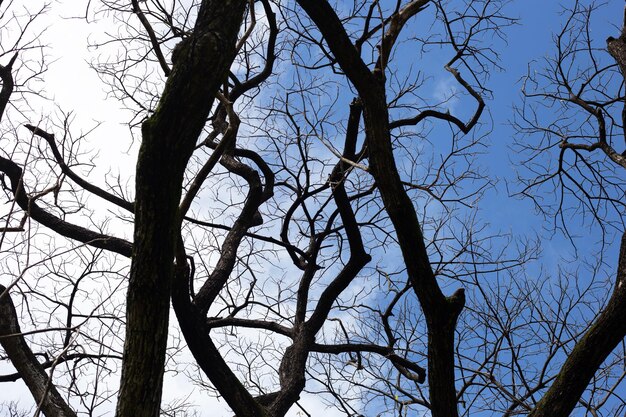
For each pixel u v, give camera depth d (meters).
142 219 3.88
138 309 3.88
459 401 8.45
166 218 3.88
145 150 3.84
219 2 4.09
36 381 5.99
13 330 6.11
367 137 5.46
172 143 3.84
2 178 7.30
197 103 3.89
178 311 6.49
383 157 5.38
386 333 9.53
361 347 9.03
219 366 6.58
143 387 3.83
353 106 7.68
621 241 5.29
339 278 8.36
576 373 5.05
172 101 3.86
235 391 6.57
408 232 5.28
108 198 7.73
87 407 6.91
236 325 8.88
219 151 4.80
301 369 8.19
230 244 8.18
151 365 3.86
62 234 7.41
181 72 3.90
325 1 5.29
